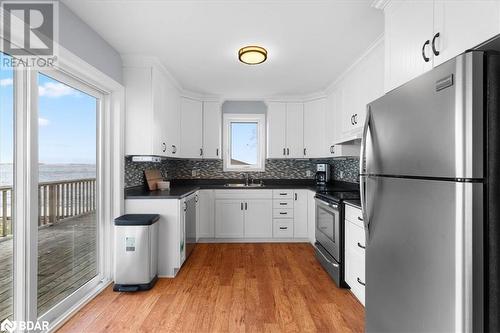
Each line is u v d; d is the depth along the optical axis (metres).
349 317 2.02
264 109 4.64
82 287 2.28
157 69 2.86
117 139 2.63
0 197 1.61
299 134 4.25
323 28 2.15
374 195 1.43
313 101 4.11
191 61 2.85
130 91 2.74
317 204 3.19
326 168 4.32
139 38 2.34
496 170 0.87
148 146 2.74
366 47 2.49
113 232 2.62
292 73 3.20
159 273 2.74
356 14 1.95
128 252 2.42
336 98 3.46
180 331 1.85
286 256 3.42
